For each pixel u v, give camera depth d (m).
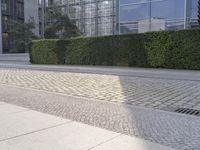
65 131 5.68
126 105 8.12
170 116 6.84
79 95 9.84
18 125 6.09
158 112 7.26
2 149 4.78
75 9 42.56
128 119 6.56
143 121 6.39
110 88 11.36
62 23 40.97
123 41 22.27
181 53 19.27
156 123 6.23
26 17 53.38
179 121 6.39
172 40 19.59
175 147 4.82
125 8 28.56
